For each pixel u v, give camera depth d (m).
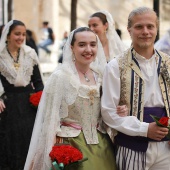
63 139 5.29
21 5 27.58
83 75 5.51
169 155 5.21
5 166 7.85
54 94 5.29
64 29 29.09
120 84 5.24
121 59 5.29
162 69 5.23
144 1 29.44
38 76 8.05
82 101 5.34
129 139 5.23
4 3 20.14
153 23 5.15
